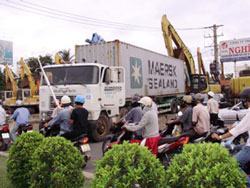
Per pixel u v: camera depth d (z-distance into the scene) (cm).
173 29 2883
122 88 1494
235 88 3256
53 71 1411
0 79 4650
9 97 3538
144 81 1945
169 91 2408
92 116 1330
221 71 4297
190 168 365
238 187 360
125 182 375
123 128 827
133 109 1004
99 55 1672
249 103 549
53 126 933
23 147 601
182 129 918
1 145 1154
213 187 349
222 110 1560
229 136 557
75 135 864
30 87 3319
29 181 570
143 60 1942
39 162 538
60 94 1370
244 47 4684
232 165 365
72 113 874
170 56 2633
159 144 729
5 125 1160
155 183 386
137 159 391
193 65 3016
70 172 538
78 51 1730
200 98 859
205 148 379
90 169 865
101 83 1372
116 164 387
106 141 950
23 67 3394
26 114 1174
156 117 737
